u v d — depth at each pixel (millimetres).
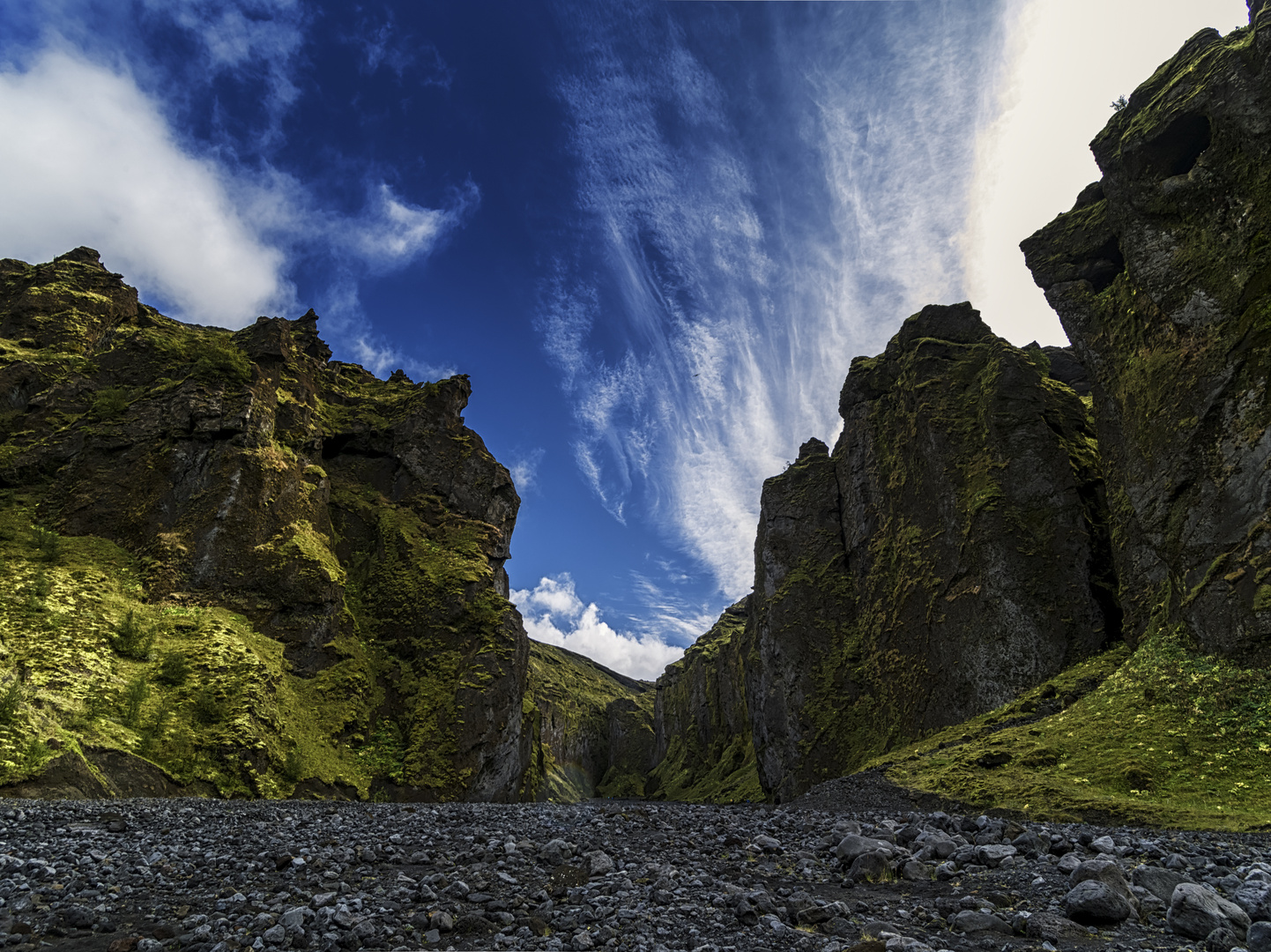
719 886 9945
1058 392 60625
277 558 49094
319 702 46406
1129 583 44219
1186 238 37344
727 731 136125
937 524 61344
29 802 18125
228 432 51000
